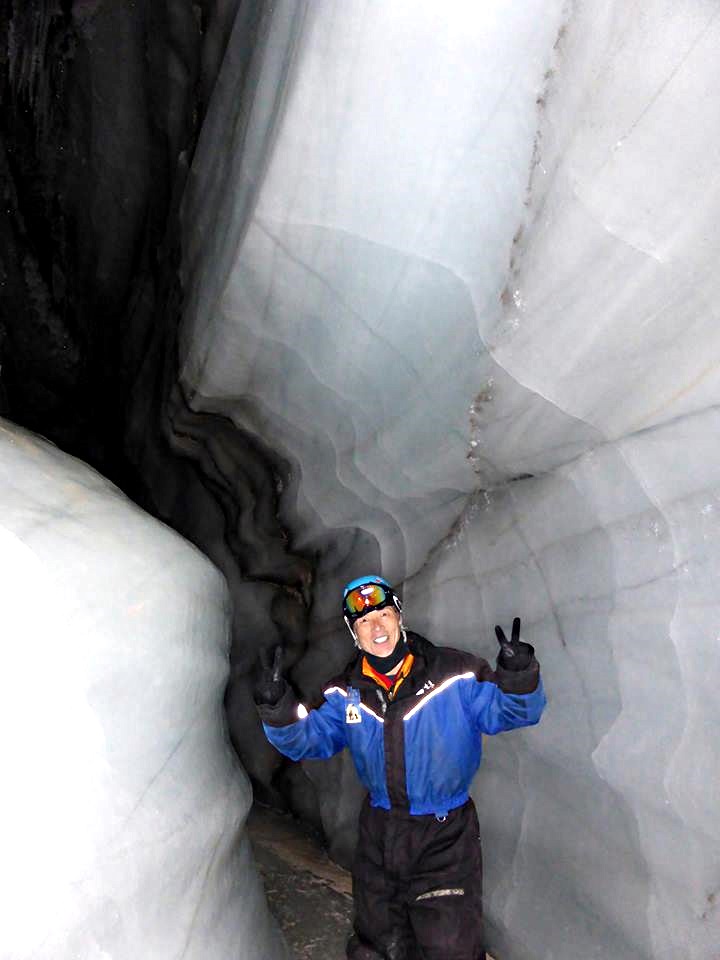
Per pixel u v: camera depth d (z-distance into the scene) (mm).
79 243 3738
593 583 1737
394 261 1817
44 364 3846
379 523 2432
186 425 3109
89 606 1438
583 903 1743
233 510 3117
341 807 2387
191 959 1415
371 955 1814
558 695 1830
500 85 1536
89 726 1337
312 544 2754
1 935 1124
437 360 1897
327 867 2338
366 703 1802
